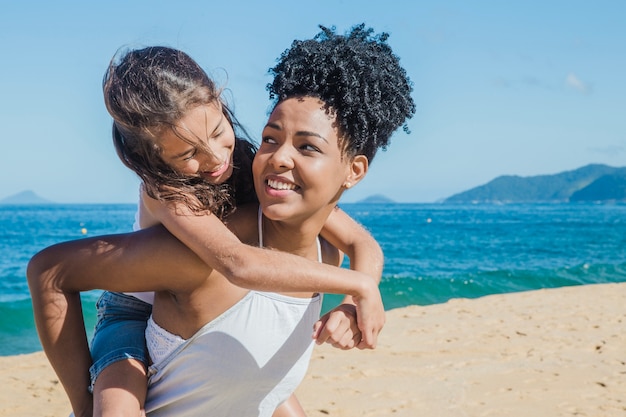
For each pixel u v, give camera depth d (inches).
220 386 93.0
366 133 94.3
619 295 480.1
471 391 233.5
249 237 96.5
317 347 298.4
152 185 89.4
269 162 89.7
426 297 577.6
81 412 93.7
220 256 83.2
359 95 91.5
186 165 95.3
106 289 91.7
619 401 220.7
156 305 94.7
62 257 89.7
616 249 1170.6
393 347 299.9
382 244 1273.4
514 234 1628.9
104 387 89.4
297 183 90.4
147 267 87.7
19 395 238.5
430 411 213.0
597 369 261.9
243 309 90.5
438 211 4566.9
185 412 95.1
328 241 109.0
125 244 88.6
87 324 418.0
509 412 210.5
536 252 1114.7
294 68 92.1
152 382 95.1
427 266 875.4
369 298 88.2
